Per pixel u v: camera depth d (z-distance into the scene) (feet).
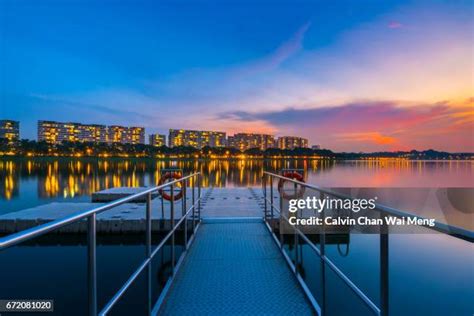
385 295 5.06
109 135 574.15
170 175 32.68
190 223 23.94
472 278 16.07
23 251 24.13
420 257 19.02
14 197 63.72
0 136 485.15
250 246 14.75
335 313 13.17
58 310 15.07
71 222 4.37
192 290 10.16
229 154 554.87
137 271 6.72
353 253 19.93
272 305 9.20
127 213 28.71
